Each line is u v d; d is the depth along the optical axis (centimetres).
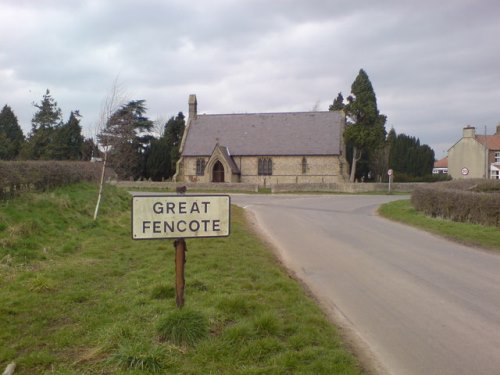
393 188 5134
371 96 5791
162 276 881
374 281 975
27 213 1355
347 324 696
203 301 711
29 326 626
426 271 1073
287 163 6006
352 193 4894
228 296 721
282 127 6291
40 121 6181
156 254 1119
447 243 1491
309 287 920
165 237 601
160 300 721
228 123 6500
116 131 2070
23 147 5294
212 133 6419
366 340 629
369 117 5794
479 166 6700
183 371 493
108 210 1841
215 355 527
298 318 659
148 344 540
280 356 528
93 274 906
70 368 502
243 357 528
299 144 6038
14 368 502
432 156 6706
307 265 1141
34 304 712
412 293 879
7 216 1252
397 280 984
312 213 2531
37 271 916
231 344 554
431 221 1977
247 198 3959
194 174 6206
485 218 1794
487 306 795
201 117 6638
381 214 2495
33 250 1077
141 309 675
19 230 1162
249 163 6112
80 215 1577
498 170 6669
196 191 5194
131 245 1245
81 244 1234
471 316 739
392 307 788
